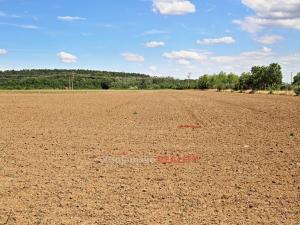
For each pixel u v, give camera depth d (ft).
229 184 35.19
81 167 41.73
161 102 176.76
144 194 32.19
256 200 30.81
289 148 53.21
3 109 126.52
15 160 44.98
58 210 28.40
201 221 26.40
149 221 26.37
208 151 51.06
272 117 98.68
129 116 101.71
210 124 82.89
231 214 27.73
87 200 30.60
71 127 76.64
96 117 98.37
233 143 57.41
